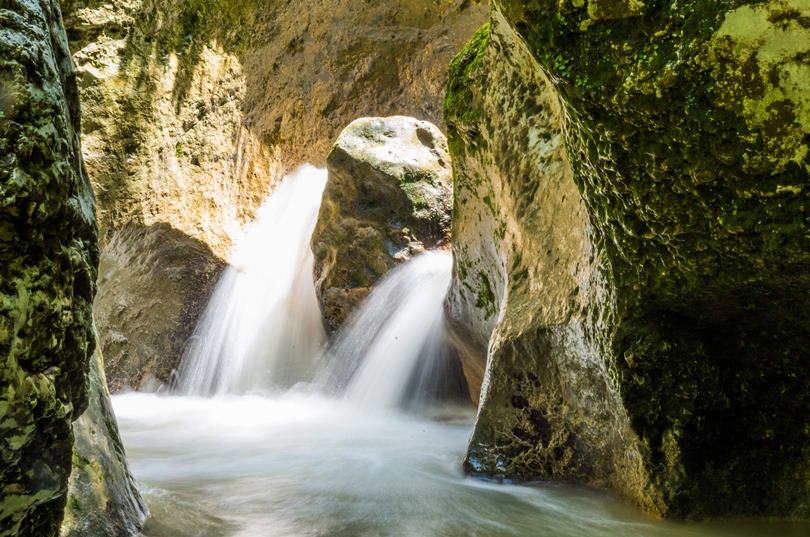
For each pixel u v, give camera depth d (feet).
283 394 22.13
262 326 23.40
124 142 23.77
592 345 8.79
